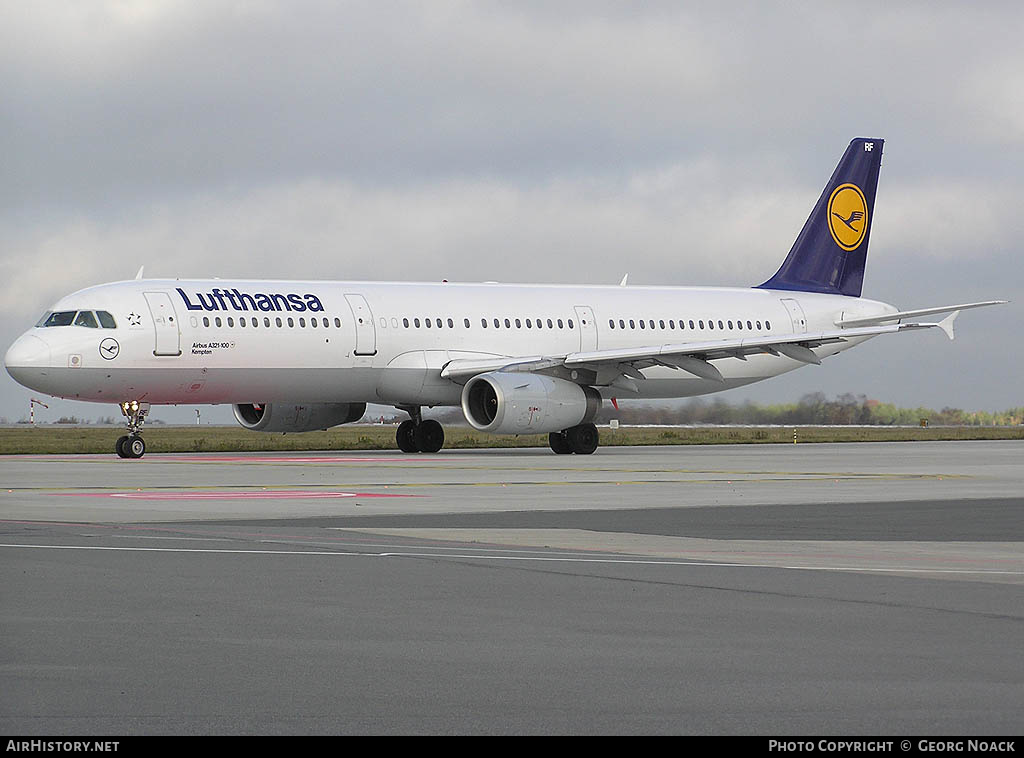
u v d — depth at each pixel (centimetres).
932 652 2461
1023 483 7581
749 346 10962
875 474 8462
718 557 3931
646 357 10775
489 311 11688
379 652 2452
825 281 13675
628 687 2180
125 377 10075
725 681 2223
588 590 3206
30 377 9906
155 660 2372
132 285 10294
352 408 11969
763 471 8744
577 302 12250
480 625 2730
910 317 13575
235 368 10412
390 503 5928
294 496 6319
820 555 4009
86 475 7969
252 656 2411
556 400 10606
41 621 2748
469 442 13850
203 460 10038
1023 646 2520
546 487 7050
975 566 3731
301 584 3281
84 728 1908
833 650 2480
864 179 13775
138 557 3806
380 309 11112
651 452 12212
